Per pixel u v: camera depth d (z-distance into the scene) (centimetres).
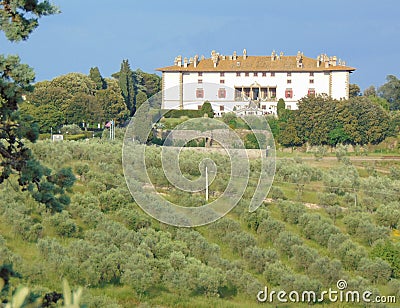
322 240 6931
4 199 6575
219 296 5306
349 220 7369
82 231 6488
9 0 2992
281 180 9162
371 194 8869
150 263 5444
